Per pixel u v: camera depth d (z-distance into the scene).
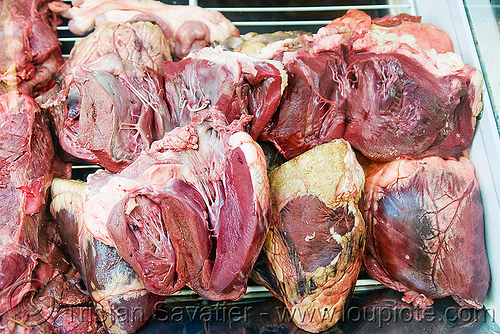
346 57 0.72
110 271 0.67
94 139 0.68
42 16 0.80
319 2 0.97
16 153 0.69
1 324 0.67
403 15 0.85
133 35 0.76
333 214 0.67
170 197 0.62
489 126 0.73
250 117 0.67
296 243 0.68
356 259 0.69
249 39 0.84
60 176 0.75
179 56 0.82
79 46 0.76
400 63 0.71
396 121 0.71
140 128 0.69
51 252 0.71
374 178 0.74
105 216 0.64
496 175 0.73
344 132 0.73
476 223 0.73
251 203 0.64
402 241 0.72
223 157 0.65
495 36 0.75
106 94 0.67
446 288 0.73
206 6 0.95
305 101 0.71
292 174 0.68
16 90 0.74
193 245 0.64
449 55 0.74
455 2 0.80
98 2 0.82
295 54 0.71
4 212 0.68
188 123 0.70
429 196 0.72
